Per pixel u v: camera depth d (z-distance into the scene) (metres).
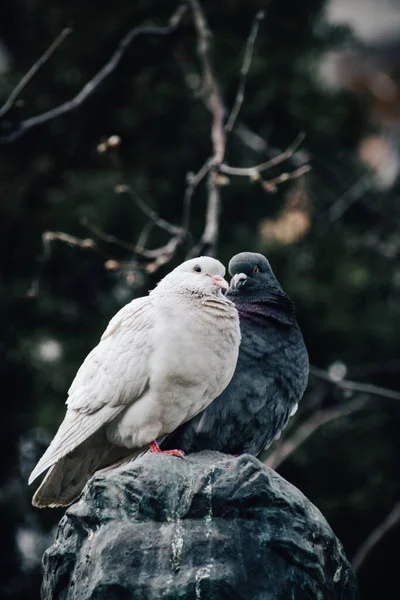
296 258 16.02
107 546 6.64
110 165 16.19
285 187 16.28
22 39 18.44
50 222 15.41
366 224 17.28
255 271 9.85
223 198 15.89
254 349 9.15
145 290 15.80
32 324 15.71
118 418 8.20
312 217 16.67
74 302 16.16
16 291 15.58
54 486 8.20
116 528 6.72
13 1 18.08
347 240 16.52
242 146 16.25
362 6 26.97
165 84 16.39
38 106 16.42
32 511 15.27
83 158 16.59
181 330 8.04
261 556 6.63
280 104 16.53
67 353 15.36
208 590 6.48
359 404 15.56
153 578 6.53
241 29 16.75
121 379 8.09
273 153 15.87
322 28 17.27
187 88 16.33
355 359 15.83
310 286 15.66
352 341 15.81
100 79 11.71
